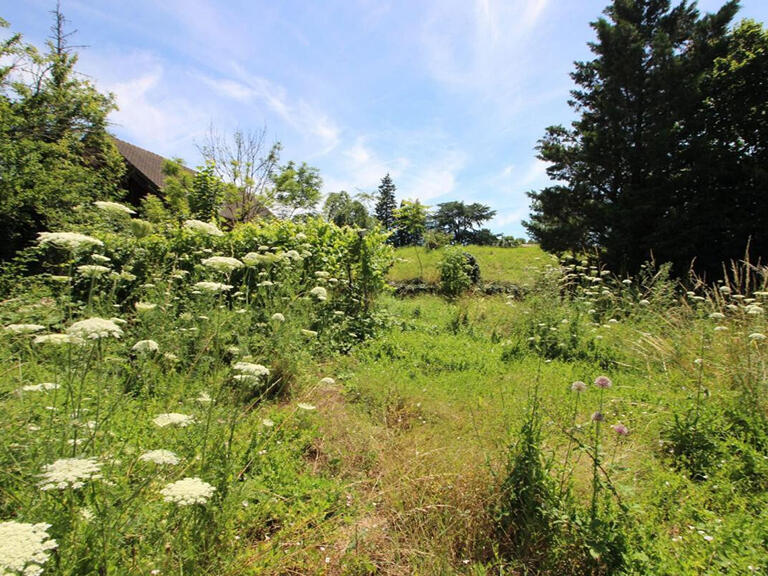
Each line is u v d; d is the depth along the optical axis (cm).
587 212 1188
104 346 275
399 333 588
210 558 160
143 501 162
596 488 189
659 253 1030
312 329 523
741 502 217
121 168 1486
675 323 525
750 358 351
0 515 154
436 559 182
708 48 1088
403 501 221
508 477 204
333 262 641
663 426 305
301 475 246
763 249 952
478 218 5844
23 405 189
